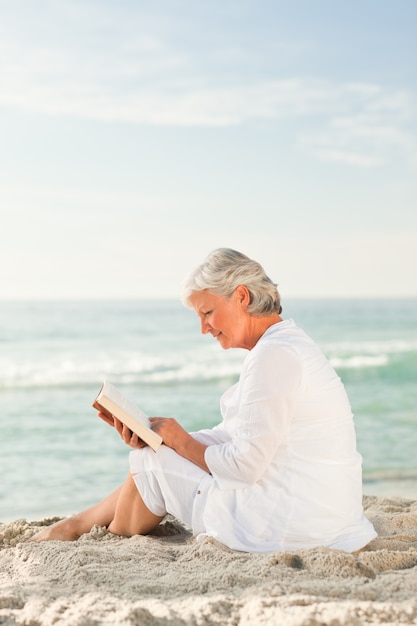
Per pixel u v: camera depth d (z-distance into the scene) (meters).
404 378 16.52
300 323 36.03
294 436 2.82
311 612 2.12
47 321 30.92
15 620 2.21
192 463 3.05
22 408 12.70
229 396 3.20
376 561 2.71
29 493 6.93
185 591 2.46
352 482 2.89
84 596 2.39
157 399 13.74
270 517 2.82
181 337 26.08
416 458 8.16
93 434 10.31
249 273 2.89
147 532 3.34
